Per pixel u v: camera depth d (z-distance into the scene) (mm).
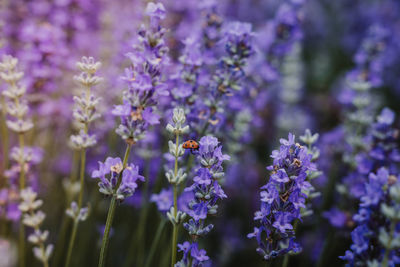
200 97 462
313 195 421
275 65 548
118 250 517
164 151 471
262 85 544
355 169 493
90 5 515
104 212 524
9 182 444
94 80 399
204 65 471
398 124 560
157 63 375
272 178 381
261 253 390
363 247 373
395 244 364
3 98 447
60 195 518
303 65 832
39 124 504
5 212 446
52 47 460
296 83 701
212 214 386
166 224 481
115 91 500
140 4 509
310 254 525
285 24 533
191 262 387
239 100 495
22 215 429
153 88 378
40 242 413
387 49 872
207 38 471
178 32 506
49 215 509
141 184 507
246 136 521
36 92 466
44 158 511
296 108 759
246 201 608
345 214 478
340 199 495
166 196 442
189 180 473
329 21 1053
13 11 496
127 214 521
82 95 402
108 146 518
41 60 461
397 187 363
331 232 484
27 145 481
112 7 556
